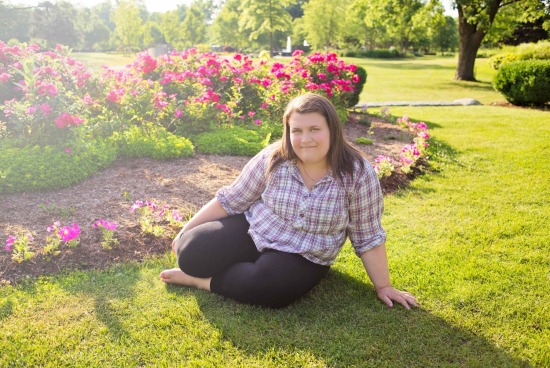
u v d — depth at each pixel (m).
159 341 2.47
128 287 2.99
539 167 6.05
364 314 2.73
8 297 2.86
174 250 3.08
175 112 6.31
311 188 2.70
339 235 2.79
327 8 51.44
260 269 2.68
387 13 22.83
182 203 4.35
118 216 4.00
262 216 2.78
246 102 7.75
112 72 6.55
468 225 4.14
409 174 5.64
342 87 8.67
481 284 3.11
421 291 3.02
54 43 33.16
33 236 3.56
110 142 5.51
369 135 8.05
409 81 22.58
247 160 5.86
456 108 12.48
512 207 4.61
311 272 2.74
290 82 7.67
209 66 7.68
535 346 2.47
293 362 2.32
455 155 6.73
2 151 4.82
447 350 2.43
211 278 2.89
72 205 4.19
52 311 2.73
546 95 12.57
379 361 2.34
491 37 24.53
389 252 3.61
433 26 22.52
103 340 2.47
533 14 22.59
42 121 4.96
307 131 2.52
